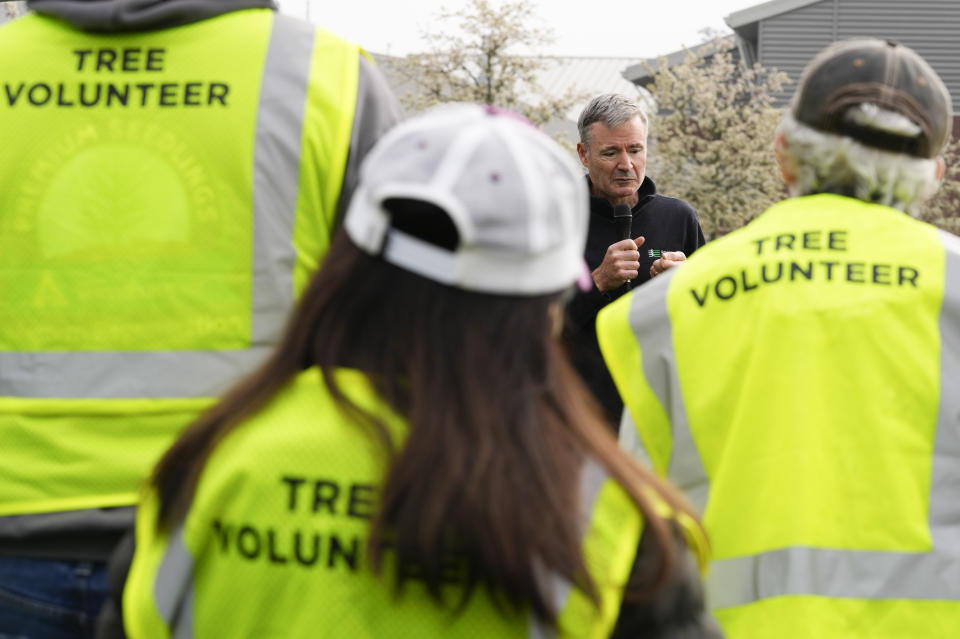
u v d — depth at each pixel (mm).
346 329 1444
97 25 2201
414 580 1372
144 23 2201
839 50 2332
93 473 2133
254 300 2158
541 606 1345
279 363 1482
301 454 1429
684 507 1455
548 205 1386
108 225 2164
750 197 24141
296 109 2188
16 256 2186
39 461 2150
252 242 2158
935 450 2178
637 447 2385
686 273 2385
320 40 2277
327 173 2182
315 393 1463
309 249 2191
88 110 2197
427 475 1349
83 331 2160
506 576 1332
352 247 1450
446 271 1383
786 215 2350
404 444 1369
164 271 2156
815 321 2215
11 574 2141
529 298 1409
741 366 2266
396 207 1399
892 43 2340
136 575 1484
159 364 2148
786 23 27594
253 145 2170
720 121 23875
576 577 1347
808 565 2158
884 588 2148
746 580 2211
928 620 2145
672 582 1402
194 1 2211
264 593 1426
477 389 1379
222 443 1464
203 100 2188
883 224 2283
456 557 1360
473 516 1332
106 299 2158
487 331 1395
